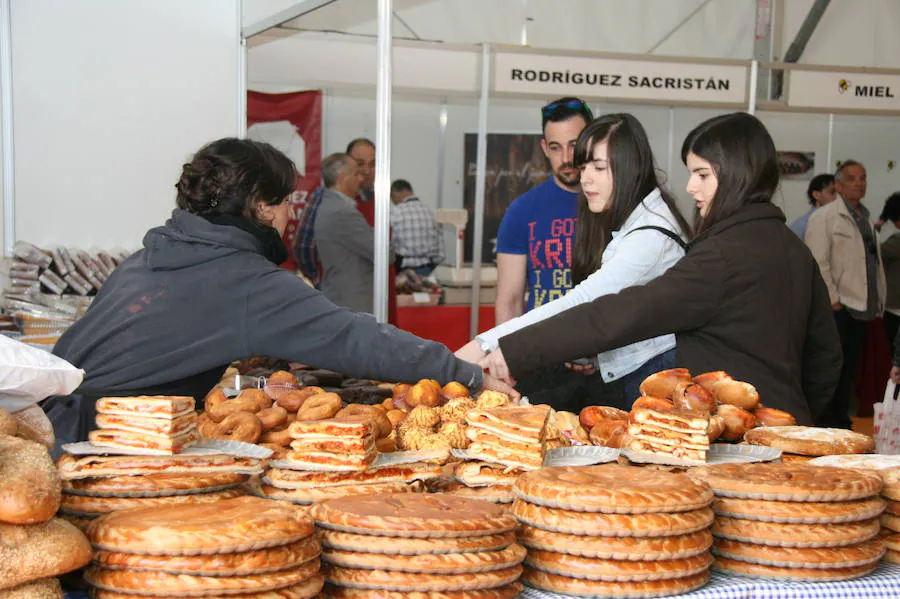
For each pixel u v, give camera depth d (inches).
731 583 54.9
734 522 57.0
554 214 161.9
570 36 270.5
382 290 137.7
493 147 262.4
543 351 92.7
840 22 284.2
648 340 105.4
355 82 189.9
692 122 267.1
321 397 69.7
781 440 73.0
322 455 60.5
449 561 48.9
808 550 55.7
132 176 205.5
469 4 261.9
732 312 95.3
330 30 184.7
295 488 59.9
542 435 64.3
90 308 95.3
